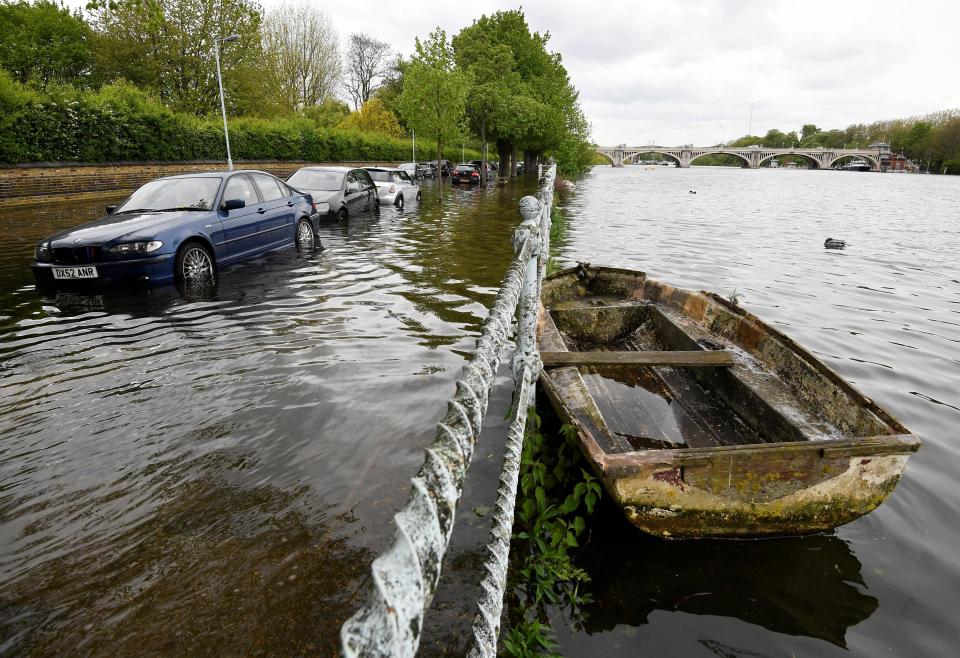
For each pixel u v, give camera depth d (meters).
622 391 4.57
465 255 10.38
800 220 21.08
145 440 3.64
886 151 139.62
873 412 3.21
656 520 2.81
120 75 32.88
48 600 2.40
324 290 7.54
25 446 3.56
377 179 18.84
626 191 38.59
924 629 2.42
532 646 2.25
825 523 2.90
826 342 6.37
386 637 0.67
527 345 3.69
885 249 13.79
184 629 2.27
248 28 33.69
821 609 2.51
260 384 4.49
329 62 50.34
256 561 2.63
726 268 10.82
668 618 2.45
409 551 0.77
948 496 3.40
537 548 2.82
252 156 29.41
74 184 19.36
